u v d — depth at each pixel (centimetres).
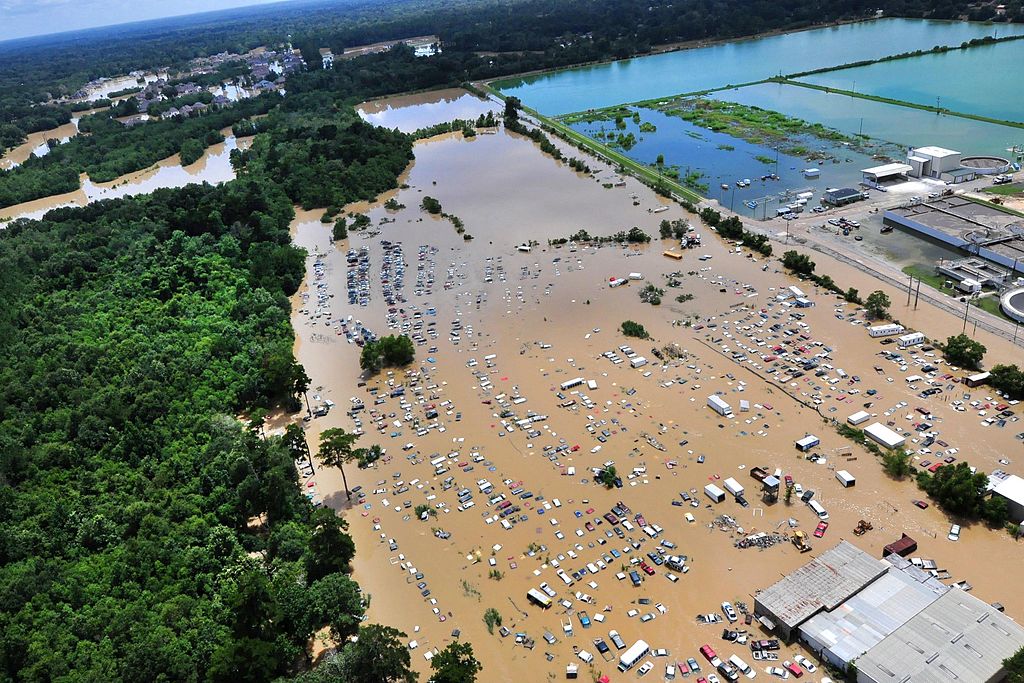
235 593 11506
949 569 11931
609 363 18575
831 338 18650
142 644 10525
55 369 18100
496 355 19462
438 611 12106
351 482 15338
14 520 13362
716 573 12319
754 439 15400
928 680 9756
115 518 13538
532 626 11681
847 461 14525
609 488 14450
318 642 11731
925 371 16938
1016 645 10100
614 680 10662
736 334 19312
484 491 14700
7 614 11338
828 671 10412
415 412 17438
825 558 11975
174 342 19875
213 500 14125
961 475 13112
